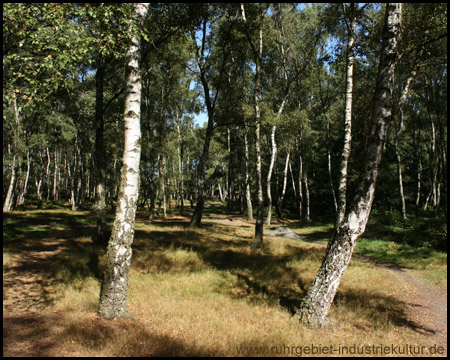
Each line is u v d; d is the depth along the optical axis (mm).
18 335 4531
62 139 33531
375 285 8617
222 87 23797
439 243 13336
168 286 7500
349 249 5555
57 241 13320
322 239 19719
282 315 6016
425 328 5730
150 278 8109
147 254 10641
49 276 7789
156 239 14297
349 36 11344
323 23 21344
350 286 8391
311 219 34094
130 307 6105
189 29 16906
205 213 39938
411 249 13719
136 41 5922
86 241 13266
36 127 31938
